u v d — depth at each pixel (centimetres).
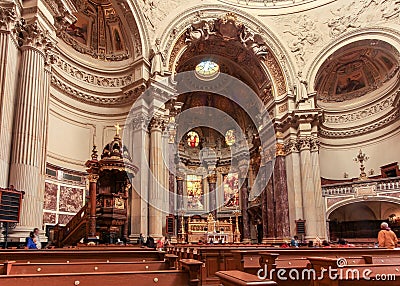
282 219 2011
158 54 1752
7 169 896
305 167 2000
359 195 1928
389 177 1917
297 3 2258
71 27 1714
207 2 2070
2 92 893
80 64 1714
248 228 2369
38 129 970
